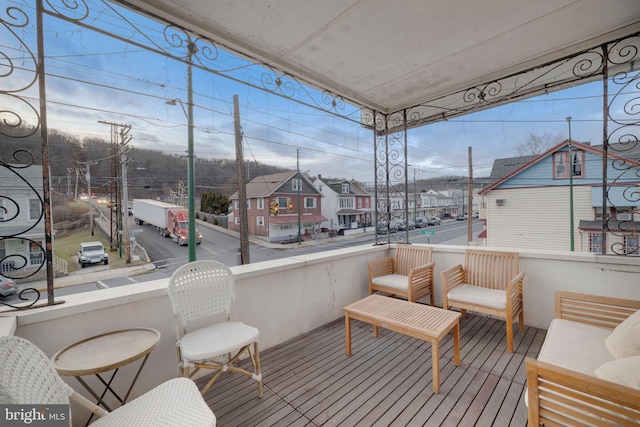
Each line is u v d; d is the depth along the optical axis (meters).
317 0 1.71
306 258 2.89
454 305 2.58
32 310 1.46
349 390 1.87
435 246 3.32
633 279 2.26
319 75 2.77
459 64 2.58
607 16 1.93
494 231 9.12
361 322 3.04
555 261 2.61
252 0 1.71
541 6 1.81
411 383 1.93
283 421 1.59
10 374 0.82
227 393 1.86
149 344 1.43
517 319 2.82
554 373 1.04
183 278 1.78
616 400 0.91
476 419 1.57
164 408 1.09
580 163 7.62
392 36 2.12
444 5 1.77
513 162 9.11
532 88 2.93
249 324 2.35
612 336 1.39
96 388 1.61
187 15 1.85
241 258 5.28
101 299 1.62
